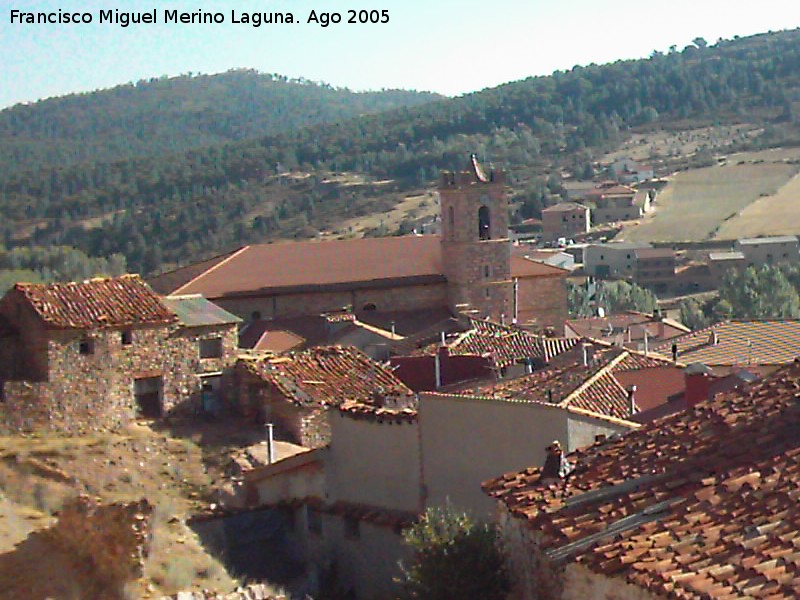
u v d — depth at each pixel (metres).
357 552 42.59
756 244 193.50
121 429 53.50
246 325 96.25
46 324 52.97
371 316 101.62
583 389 44.25
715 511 21.44
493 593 26.84
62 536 32.53
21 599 30.05
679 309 163.38
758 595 18.17
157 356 55.56
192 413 55.97
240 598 33.22
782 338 65.19
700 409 27.44
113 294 56.66
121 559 31.91
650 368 51.59
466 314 98.81
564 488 25.64
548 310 108.81
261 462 49.91
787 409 25.19
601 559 21.08
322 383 54.84
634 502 23.45
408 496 41.69
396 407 46.38
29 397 52.41
